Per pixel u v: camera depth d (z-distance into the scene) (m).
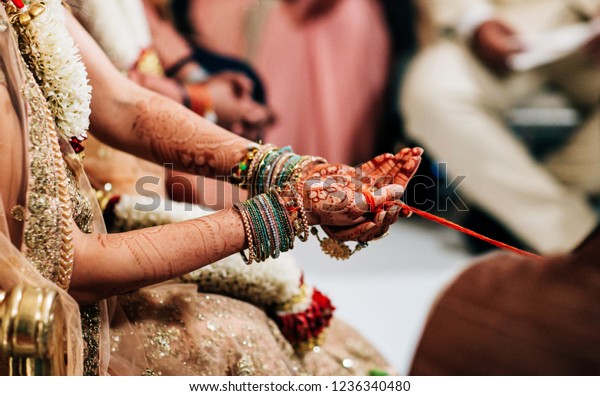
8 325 0.71
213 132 1.22
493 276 0.61
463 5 3.43
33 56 0.96
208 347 1.11
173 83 1.73
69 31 1.17
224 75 2.41
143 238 0.95
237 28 3.34
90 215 1.00
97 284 0.93
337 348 1.44
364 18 3.45
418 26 3.49
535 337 0.57
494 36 3.40
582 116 3.57
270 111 3.06
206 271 1.22
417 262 3.03
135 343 1.09
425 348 0.65
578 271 0.56
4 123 0.84
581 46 3.46
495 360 0.59
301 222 1.03
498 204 3.40
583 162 3.56
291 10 3.41
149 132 1.21
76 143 1.06
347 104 3.47
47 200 0.87
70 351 0.83
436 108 3.40
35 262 0.87
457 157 3.39
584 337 0.55
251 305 1.24
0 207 0.82
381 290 2.70
